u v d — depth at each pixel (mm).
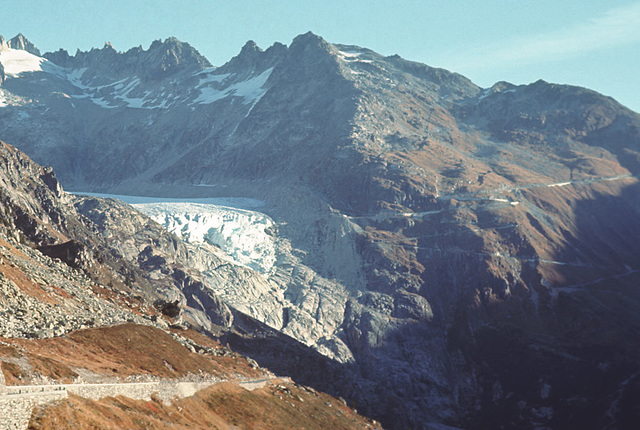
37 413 71062
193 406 113562
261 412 136125
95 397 85562
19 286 113812
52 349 94500
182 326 182125
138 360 114188
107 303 146875
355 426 180250
